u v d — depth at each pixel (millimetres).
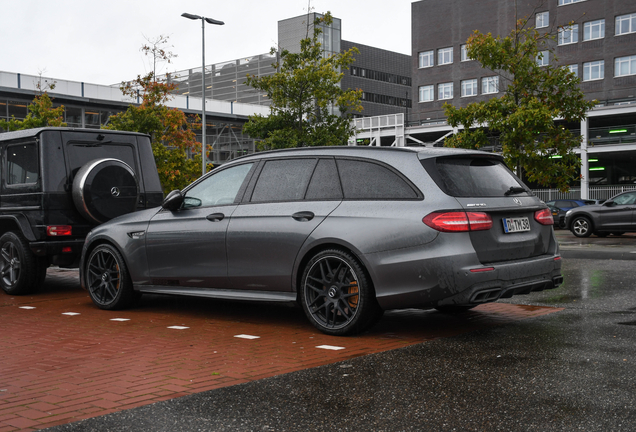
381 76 88000
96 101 39688
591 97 43875
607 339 5000
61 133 8516
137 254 6879
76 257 8555
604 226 20062
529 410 3314
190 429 3125
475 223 5051
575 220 20766
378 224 5250
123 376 4188
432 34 52406
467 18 50219
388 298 5184
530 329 5488
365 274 5297
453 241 5000
